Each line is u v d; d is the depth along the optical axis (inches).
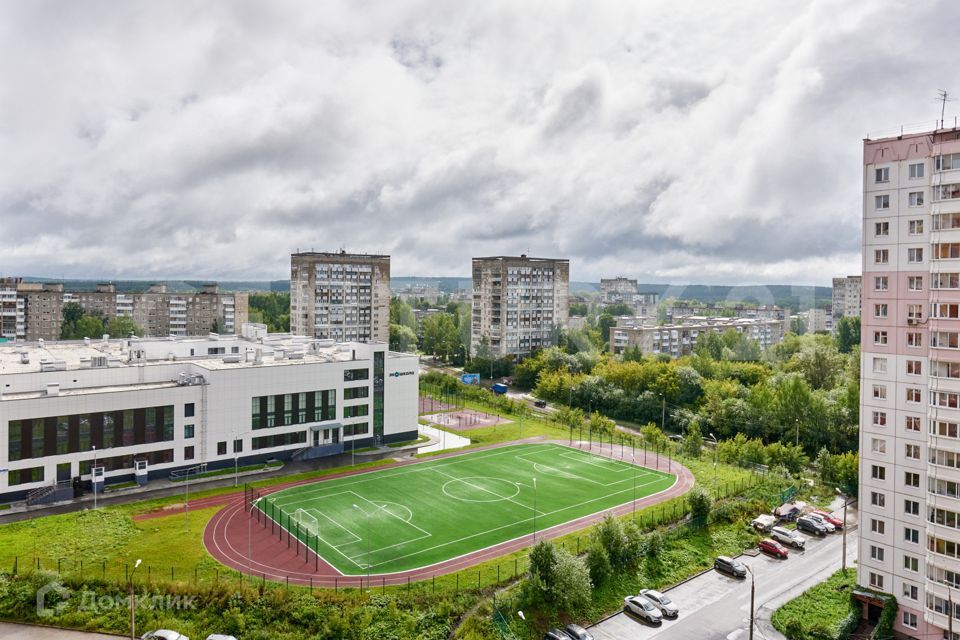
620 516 3718.0
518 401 7303.2
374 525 3555.6
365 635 2474.2
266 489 4128.9
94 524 3447.3
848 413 5182.1
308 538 3331.7
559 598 2704.2
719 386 6363.2
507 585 2883.9
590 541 3218.5
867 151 2753.4
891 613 2647.6
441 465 4761.3
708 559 3287.4
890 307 2691.9
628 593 2925.7
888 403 2699.3
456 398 7278.5
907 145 2645.2
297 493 4065.0
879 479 2731.3
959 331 2492.6
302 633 2490.2
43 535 3277.6
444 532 3476.9
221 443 4471.0
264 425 4658.0
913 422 2628.0
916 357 2620.6
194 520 3563.0
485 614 2637.8
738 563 3159.5
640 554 3196.4
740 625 2689.5
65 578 2748.5
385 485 4256.9
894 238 2679.6
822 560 3324.3
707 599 2910.9
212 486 4163.4
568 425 6122.1
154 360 5191.9
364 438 5177.2
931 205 2576.3
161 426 4222.4
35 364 4667.8
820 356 6791.3
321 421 4936.0
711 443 5605.3
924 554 2598.4
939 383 2532.0
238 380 4507.9
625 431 6033.5
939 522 2534.5
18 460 3742.6
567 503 3964.1
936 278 2556.6
